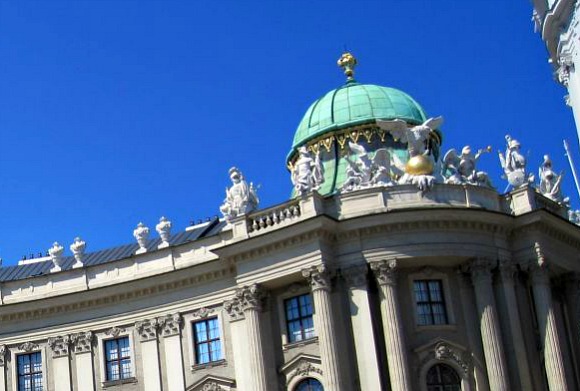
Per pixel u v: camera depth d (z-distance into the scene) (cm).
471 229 5462
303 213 5422
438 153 6406
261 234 5406
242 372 5512
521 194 5694
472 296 5450
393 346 5203
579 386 5750
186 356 5700
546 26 4931
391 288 5297
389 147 6144
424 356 5300
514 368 5359
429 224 5384
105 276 5975
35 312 5997
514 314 5447
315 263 5300
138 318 5841
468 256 5419
